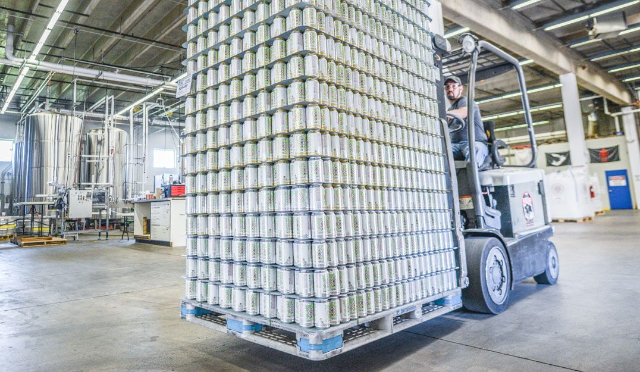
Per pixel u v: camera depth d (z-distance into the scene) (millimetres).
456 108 4406
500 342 2629
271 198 2258
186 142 2783
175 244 10172
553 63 13523
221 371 2283
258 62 2324
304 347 1948
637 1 10578
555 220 13609
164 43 13180
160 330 3129
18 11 10766
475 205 3602
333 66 2211
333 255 2047
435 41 3363
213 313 2760
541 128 24922
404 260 2520
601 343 2525
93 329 3178
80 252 9172
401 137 2666
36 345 2805
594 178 16656
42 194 14422
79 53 15047
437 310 2742
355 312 2135
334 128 2170
